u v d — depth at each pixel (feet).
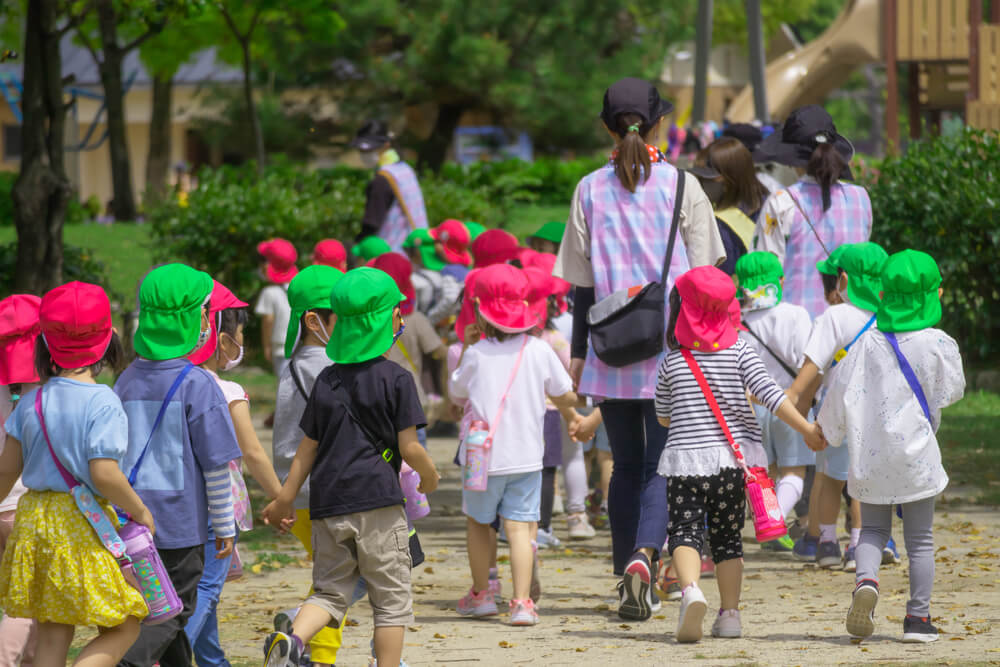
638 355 38.60
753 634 36.19
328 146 191.21
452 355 47.57
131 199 203.10
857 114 456.04
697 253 40.27
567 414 40.19
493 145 198.49
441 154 194.80
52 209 79.56
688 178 40.24
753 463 35.22
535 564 40.73
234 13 165.89
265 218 110.63
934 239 91.45
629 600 37.73
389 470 29.60
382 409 29.53
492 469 38.29
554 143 189.06
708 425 35.12
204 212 111.45
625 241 39.88
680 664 32.65
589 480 65.21
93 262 95.04
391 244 83.15
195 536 27.94
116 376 29.25
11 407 30.81
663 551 49.11
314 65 180.86
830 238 47.93
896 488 34.42
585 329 41.06
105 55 167.63
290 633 28.37
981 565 45.37
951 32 171.42
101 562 25.67
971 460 67.72
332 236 112.78
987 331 93.35
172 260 113.80
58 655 26.37
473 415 39.04
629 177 39.78
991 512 55.93
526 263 52.60
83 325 26.12
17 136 295.48
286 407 34.30
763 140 65.26
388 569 29.45
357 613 40.78
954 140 95.55
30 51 79.10
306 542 34.81
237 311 32.50
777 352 45.11
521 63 180.04
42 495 25.98
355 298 29.66
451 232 73.92
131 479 27.78
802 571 45.65
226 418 28.37
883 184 94.63
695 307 35.40
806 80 207.62
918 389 34.71
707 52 150.00
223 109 197.16
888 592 41.68
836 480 45.21
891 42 173.78
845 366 35.17
